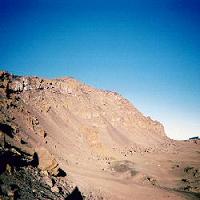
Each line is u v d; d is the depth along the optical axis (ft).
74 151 180.34
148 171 173.88
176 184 154.92
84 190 110.32
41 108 216.95
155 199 117.50
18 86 217.56
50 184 91.45
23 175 84.33
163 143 362.12
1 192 65.72
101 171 153.28
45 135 170.19
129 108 390.83
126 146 274.16
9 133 122.01
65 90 295.28
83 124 253.65
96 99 345.92
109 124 308.40
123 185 130.52
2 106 156.56
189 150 317.63
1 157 78.69
